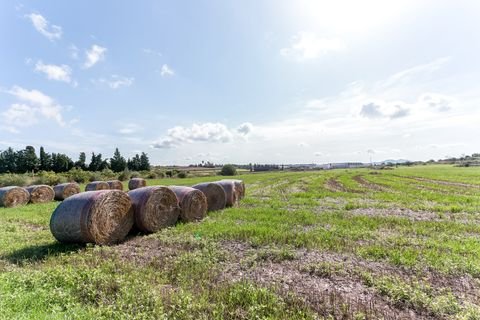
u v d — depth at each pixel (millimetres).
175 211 9469
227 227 8344
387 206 12133
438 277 4797
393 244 6605
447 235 7383
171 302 3834
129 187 28422
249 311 3623
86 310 3650
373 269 5160
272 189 22141
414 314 3707
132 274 4840
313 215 10023
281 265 5418
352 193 17672
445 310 3744
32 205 15461
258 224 8758
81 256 5984
